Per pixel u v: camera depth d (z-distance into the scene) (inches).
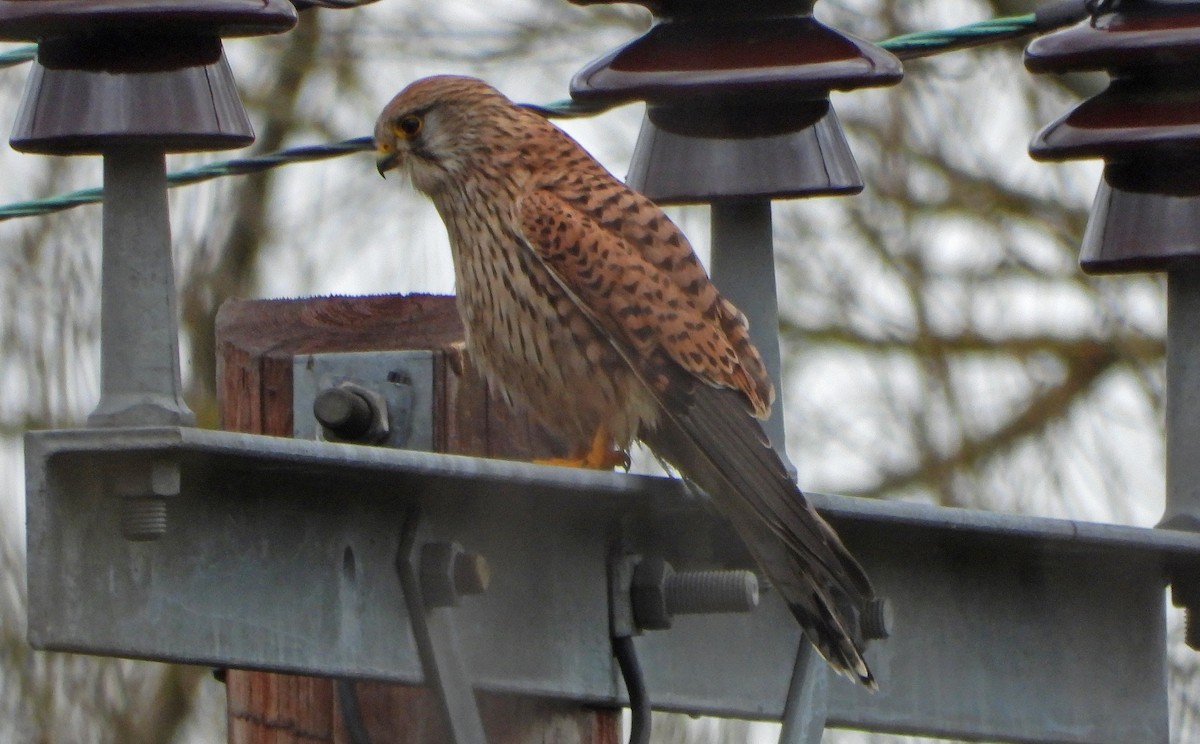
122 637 220.1
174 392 240.4
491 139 364.5
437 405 313.1
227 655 230.1
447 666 251.4
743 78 308.3
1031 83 732.7
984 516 307.1
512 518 266.5
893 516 297.1
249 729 313.7
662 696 294.2
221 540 231.0
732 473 303.6
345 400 307.9
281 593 236.7
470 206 364.2
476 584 250.4
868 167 719.1
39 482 212.5
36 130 249.9
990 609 328.8
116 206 245.0
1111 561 340.8
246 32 257.3
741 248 319.9
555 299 344.8
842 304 714.2
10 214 422.9
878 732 318.3
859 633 301.3
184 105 249.9
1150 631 344.5
